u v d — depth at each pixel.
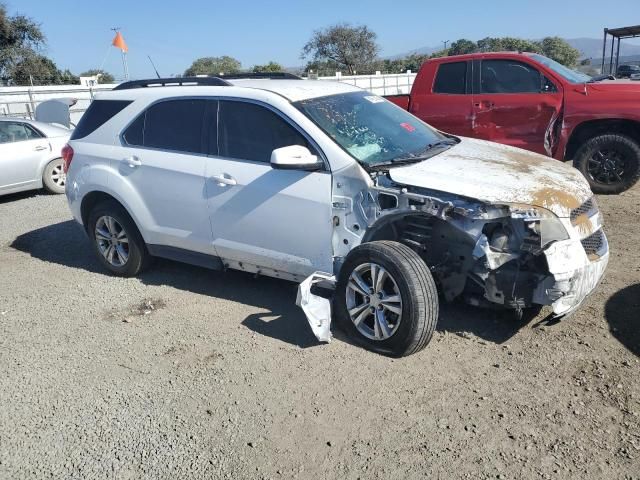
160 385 3.91
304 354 4.17
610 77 8.68
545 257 3.68
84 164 5.73
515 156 4.70
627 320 4.29
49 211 9.20
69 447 3.35
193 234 5.10
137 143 5.41
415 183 3.96
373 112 4.98
